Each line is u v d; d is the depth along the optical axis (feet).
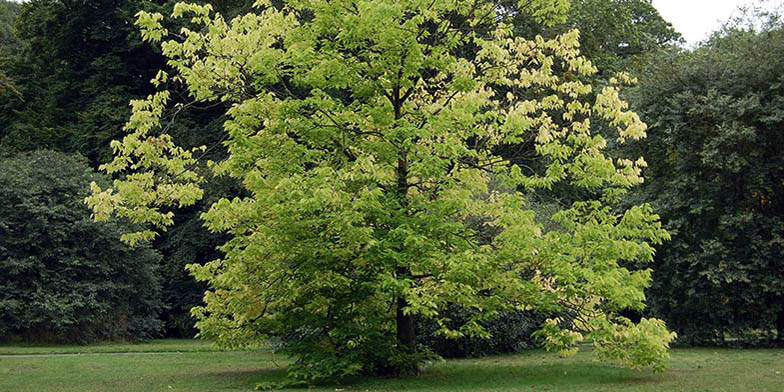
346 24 39.55
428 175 40.47
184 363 59.11
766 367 47.06
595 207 41.70
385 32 38.75
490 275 41.27
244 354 69.46
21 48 152.66
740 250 67.31
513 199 40.57
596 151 40.86
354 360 41.68
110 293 88.74
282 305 43.70
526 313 66.23
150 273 94.12
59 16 111.65
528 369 48.83
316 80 40.45
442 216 40.01
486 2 46.24
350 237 37.37
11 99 117.70
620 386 38.06
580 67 42.75
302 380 41.55
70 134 108.68
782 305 68.03
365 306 43.01
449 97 45.34
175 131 96.32
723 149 67.21
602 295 39.11
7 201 85.10
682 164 70.23
